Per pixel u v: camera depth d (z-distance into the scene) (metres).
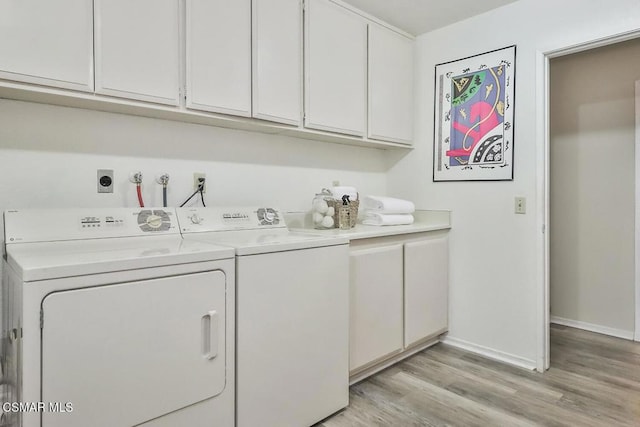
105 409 1.18
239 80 1.95
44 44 1.42
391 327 2.37
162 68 1.71
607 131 3.13
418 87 3.04
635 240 2.98
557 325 3.36
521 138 2.48
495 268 2.62
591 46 2.23
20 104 1.61
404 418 1.88
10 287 1.30
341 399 1.93
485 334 2.67
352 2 2.49
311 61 2.27
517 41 2.49
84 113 1.77
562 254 3.39
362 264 2.17
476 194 2.71
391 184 3.23
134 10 1.62
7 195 1.59
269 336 1.60
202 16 1.81
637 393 2.11
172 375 1.32
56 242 1.50
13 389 1.26
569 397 2.07
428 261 2.65
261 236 1.97
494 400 2.04
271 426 1.61
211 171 2.19
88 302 1.15
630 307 3.02
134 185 1.91
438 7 2.56
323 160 2.78
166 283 1.30
